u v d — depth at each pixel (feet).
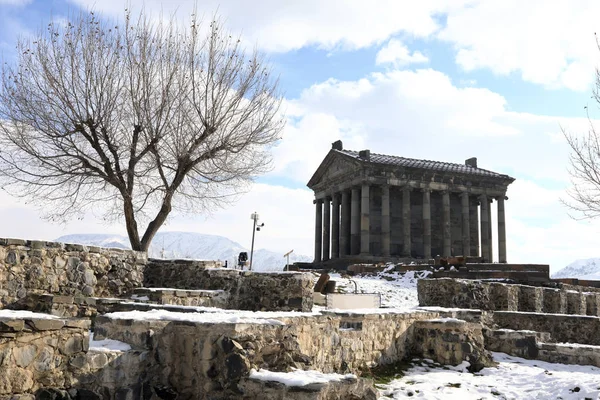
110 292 44.98
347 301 52.70
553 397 31.96
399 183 190.80
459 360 41.01
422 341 42.98
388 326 40.06
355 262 175.94
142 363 22.95
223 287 46.01
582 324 58.34
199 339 23.45
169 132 61.57
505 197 210.18
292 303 44.57
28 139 57.06
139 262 47.62
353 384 22.50
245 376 22.27
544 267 101.71
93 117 58.59
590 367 44.52
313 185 219.00
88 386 20.86
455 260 110.32
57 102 56.59
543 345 47.60
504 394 32.86
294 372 23.53
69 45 57.47
